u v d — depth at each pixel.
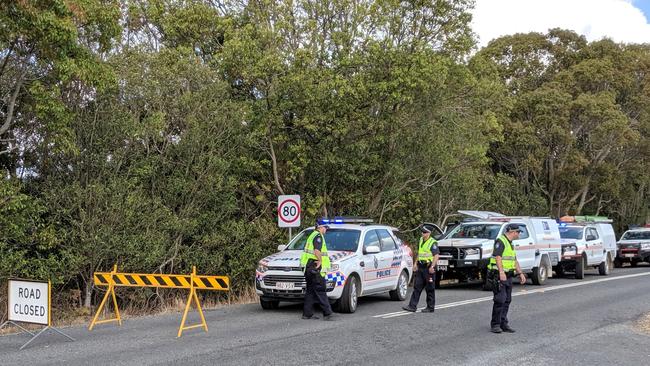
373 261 13.68
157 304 14.45
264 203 18.52
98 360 7.91
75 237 13.12
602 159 36.59
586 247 23.81
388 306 13.92
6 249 12.33
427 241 13.02
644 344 9.65
